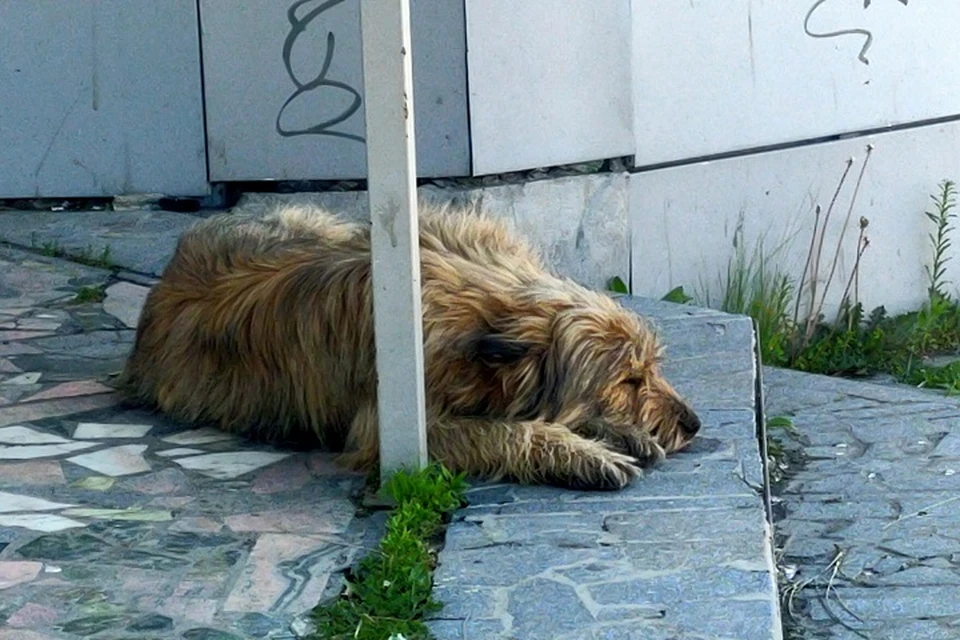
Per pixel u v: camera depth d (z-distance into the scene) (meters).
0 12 5.50
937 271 6.62
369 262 3.68
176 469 3.68
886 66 6.42
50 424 3.92
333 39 5.32
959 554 3.73
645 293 5.89
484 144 5.28
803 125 6.23
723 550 3.30
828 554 3.75
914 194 6.58
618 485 3.54
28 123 5.57
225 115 5.46
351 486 3.60
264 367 3.81
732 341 4.54
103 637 3.04
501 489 3.56
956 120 6.68
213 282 3.96
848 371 6.11
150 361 4.02
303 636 3.06
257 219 4.21
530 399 3.63
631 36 5.65
